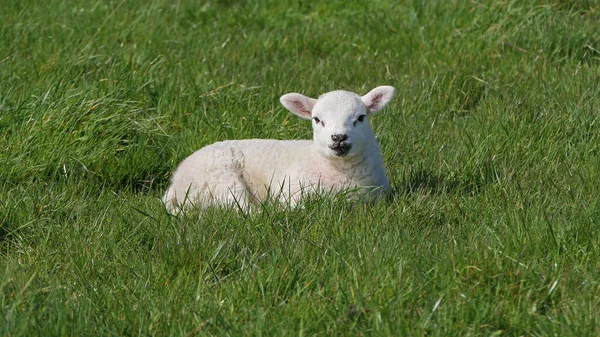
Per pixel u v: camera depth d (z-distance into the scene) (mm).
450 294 12000
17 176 17328
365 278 12359
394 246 13289
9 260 13992
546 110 20031
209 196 17359
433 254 13148
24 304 12070
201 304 12102
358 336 11203
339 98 16422
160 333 11516
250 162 17531
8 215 15445
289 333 11211
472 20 26656
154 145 19188
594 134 18391
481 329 11297
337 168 16562
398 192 16797
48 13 29141
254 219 14820
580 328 10891
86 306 12055
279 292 12492
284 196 16234
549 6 25812
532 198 15242
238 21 30422
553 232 13523
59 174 17578
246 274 12773
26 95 20062
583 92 20938
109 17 28109
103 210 15906
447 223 14406
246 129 19922
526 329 11273
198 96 21391
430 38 26438
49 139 18078
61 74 21875
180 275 12875
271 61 25953
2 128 18438
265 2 31969
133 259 13805
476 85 22250
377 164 16766
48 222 15570
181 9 31297
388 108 21062
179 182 17891
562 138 18641
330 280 12492
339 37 27922
